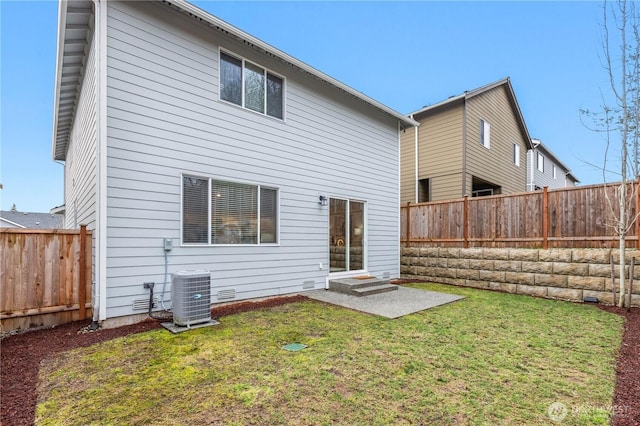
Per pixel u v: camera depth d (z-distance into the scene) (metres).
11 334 4.67
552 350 4.07
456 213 9.40
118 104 5.11
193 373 3.38
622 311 6.11
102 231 4.92
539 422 2.53
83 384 3.15
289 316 5.63
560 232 7.52
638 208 6.56
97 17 4.96
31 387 3.11
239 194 6.63
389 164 10.25
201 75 6.09
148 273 5.35
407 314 5.80
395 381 3.22
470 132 12.70
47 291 5.08
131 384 3.15
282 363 3.64
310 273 7.91
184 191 5.83
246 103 6.80
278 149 7.30
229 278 6.38
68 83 7.57
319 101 8.22
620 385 3.14
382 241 9.91
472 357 3.84
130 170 5.21
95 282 4.96
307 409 2.71
